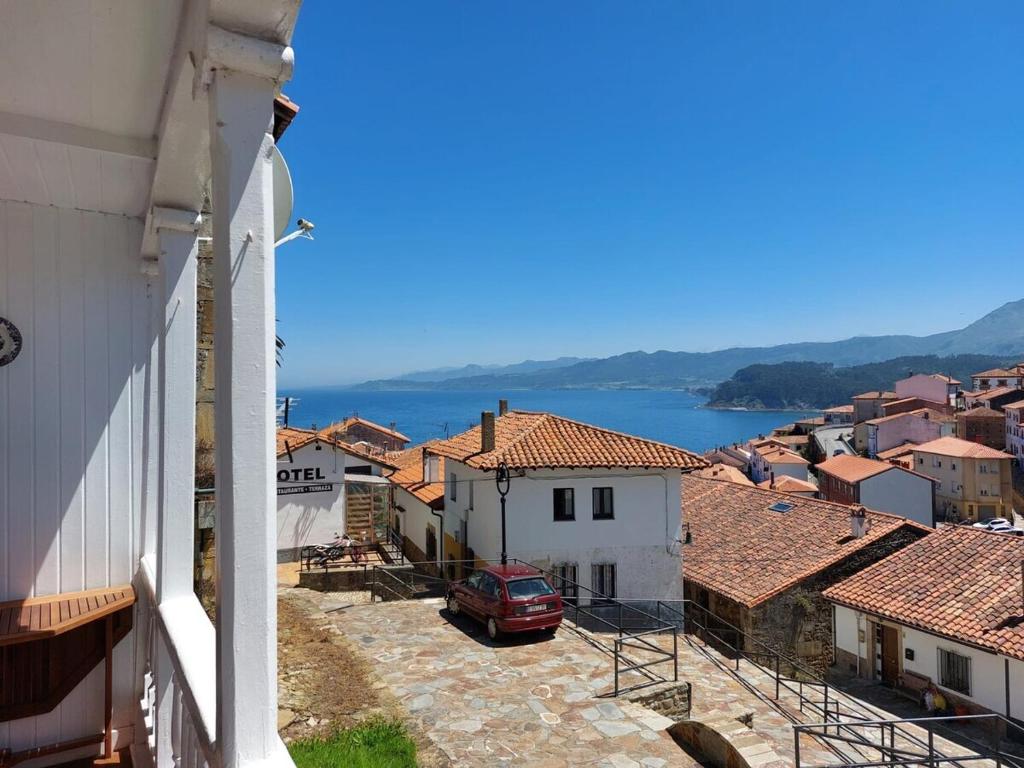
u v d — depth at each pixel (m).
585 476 20.38
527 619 12.62
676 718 10.48
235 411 2.08
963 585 18.53
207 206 6.34
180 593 3.91
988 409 75.56
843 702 16.47
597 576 20.28
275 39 2.12
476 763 7.80
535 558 19.83
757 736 8.08
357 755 7.09
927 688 17.84
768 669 18.88
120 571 5.14
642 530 20.56
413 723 8.58
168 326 3.96
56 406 4.96
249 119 2.12
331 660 10.73
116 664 4.99
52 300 4.96
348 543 22.28
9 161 4.03
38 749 4.64
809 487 56.62
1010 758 14.12
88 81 3.18
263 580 2.13
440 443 26.86
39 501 4.89
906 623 17.81
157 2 2.50
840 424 103.50
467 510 22.41
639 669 11.20
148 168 4.11
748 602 19.83
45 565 4.89
